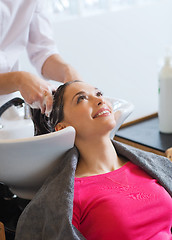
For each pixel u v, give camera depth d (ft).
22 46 4.24
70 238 2.72
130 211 3.02
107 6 6.11
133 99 6.60
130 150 3.41
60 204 2.81
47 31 4.49
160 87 5.51
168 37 7.00
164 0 6.89
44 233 2.95
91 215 3.00
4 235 3.38
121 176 3.27
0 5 3.81
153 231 3.08
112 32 6.07
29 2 4.00
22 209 3.60
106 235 2.95
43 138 2.81
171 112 5.56
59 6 5.81
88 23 5.72
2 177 3.23
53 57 4.25
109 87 6.24
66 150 3.10
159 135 5.68
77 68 5.76
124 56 6.34
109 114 3.19
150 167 3.36
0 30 3.91
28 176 3.19
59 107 3.22
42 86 3.28
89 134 3.18
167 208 3.19
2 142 2.79
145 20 6.54
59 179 2.97
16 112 3.94
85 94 3.20
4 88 3.52
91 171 3.29
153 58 6.82
